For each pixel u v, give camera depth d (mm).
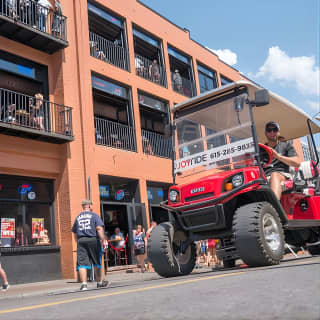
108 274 13164
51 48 13953
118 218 15180
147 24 19047
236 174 5293
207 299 1827
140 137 16656
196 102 6410
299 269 2963
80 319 1639
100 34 17125
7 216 11969
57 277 12508
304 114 7051
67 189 13070
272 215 5191
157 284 3465
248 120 5746
